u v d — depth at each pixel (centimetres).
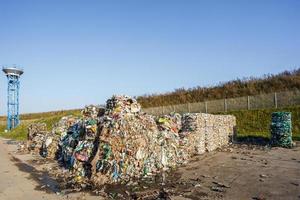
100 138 1435
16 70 6109
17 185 1429
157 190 1179
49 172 1697
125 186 1259
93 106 2056
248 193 1102
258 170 1420
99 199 1119
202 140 1948
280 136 2098
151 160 1456
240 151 1977
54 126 2508
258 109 3206
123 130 1424
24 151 2678
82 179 1403
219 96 4231
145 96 5200
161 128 1777
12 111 6119
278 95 3209
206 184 1241
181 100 4612
